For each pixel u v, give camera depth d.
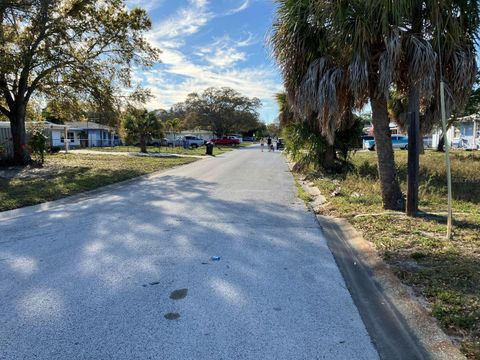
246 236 5.92
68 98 20.58
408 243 5.30
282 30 7.54
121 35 19.09
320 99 7.30
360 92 7.21
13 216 7.46
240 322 3.19
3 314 3.34
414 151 6.88
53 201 9.09
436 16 6.46
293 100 8.09
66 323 3.17
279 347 2.82
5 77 17.11
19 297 3.68
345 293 3.80
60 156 24.91
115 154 27.83
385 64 6.69
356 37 6.71
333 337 2.98
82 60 18.34
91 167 17.12
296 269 4.48
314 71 7.38
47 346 2.83
